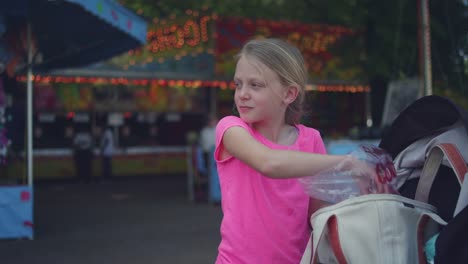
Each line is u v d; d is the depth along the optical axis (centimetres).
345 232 167
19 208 727
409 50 1531
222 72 1565
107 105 1725
